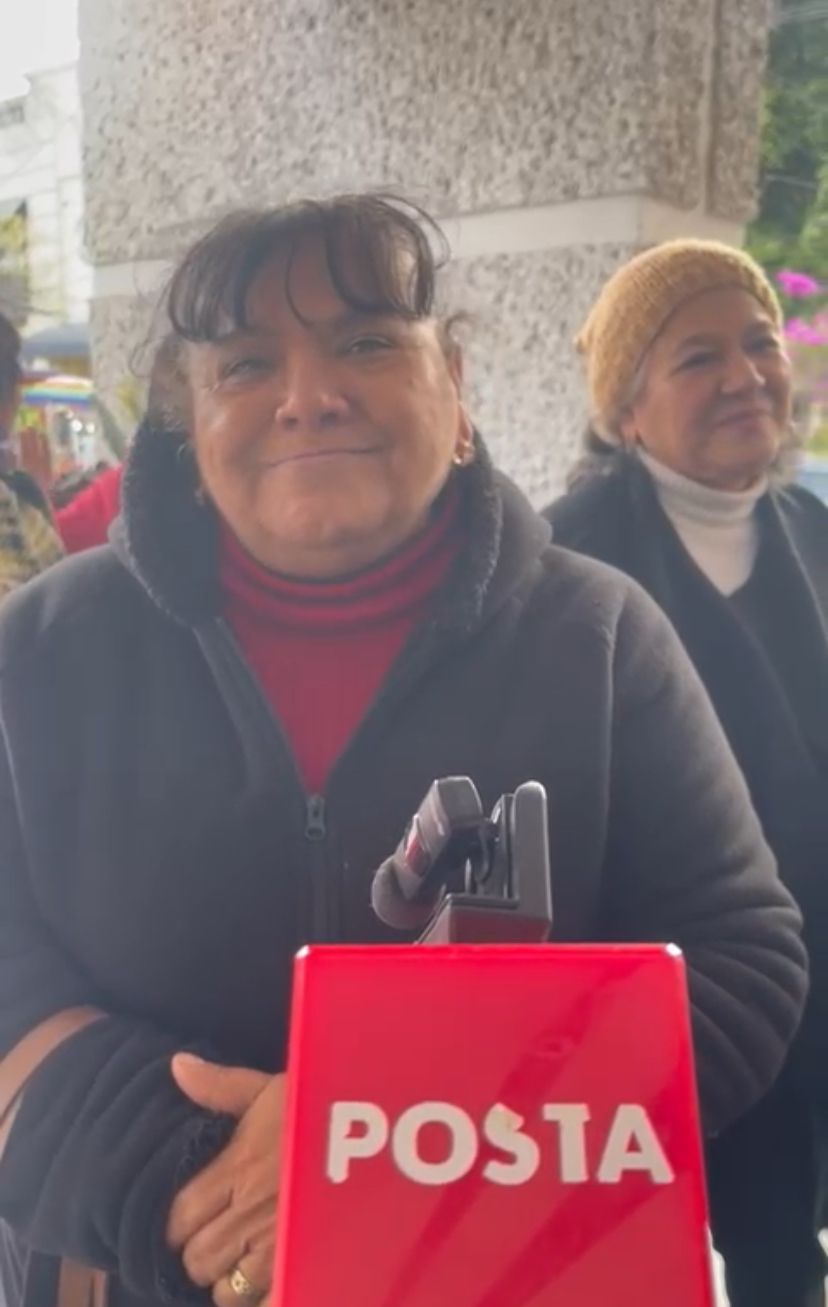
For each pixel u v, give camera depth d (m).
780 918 0.66
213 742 0.65
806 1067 0.69
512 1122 0.28
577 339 0.68
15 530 0.77
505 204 0.70
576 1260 0.27
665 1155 0.28
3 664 0.67
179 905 0.64
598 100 0.67
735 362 0.67
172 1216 0.57
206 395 0.62
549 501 0.70
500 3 0.68
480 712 0.64
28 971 0.66
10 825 0.67
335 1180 0.28
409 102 0.71
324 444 0.61
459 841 0.36
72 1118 0.61
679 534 0.69
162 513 0.66
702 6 0.66
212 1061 0.62
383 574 0.64
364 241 0.61
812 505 0.69
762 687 0.69
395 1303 0.27
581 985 0.29
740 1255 0.71
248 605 0.65
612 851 0.66
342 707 0.65
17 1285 0.70
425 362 0.62
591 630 0.65
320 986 0.29
